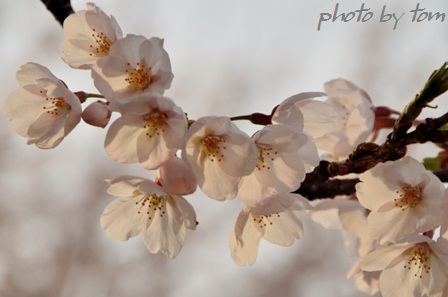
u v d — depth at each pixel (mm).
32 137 1051
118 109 1014
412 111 1034
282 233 1068
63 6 1102
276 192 1032
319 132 1053
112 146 1021
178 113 1013
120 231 1062
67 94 1043
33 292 2502
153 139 1019
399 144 1043
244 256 1065
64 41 1058
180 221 1058
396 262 1065
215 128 1021
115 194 1061
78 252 2553
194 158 1020
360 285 1120
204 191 1020
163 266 2510
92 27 1059
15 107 1063
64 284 2504
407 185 1050
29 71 1055
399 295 1065
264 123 1040
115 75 1026
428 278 1060
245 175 1019
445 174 1084
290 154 1031
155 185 1035
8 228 2574
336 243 2523
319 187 1085
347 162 1060
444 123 1035
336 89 1126
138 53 1025
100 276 2508
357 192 1056
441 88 1028
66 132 1048
